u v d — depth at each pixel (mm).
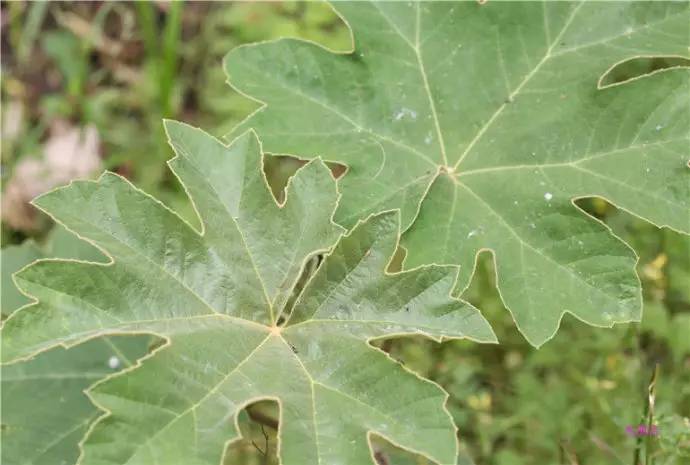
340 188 846
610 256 811
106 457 710
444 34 880
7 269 910
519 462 1022
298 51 871
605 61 862
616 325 1043
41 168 1349
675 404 1010
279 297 779
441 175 853
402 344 1077
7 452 846
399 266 982
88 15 1511
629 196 830
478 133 863
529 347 1088
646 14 874
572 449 1011
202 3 1514
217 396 740
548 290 813
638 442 914
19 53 1439
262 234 786
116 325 753
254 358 761
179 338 756
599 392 1032
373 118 867
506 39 876
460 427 1065
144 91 1406
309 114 862
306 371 758
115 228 767
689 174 824
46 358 878
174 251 773
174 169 780
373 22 880
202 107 1408
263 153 826
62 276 748
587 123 850
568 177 841
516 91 870
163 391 732
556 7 878
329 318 773
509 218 835
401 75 874
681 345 1021
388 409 741
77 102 1409
